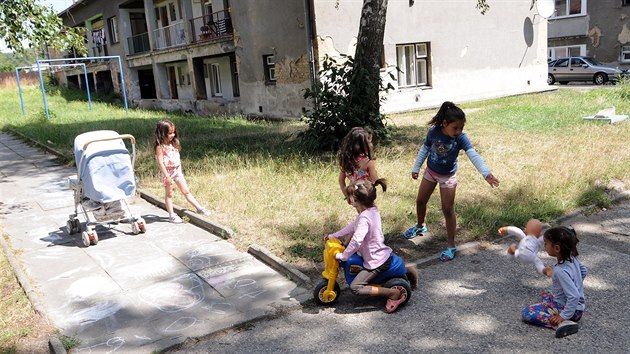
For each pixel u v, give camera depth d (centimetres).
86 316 439
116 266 547
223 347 386
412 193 721
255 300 452
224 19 2028
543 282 461
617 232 579
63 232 682
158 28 2758
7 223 735
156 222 697
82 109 2594
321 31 1588
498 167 848
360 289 414
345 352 370
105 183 603
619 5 2839
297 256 532
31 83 4241
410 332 391
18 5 805
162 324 420
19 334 410
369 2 1018
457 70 1938
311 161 935
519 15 2117
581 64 2719
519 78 2173
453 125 476
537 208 636
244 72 1956
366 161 486
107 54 3244
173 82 2844
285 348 380
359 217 413
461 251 536
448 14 1872
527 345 364
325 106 1033
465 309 420
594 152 905
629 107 1464
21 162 1254
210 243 599
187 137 1400
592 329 379
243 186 809
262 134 1375
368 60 1036
